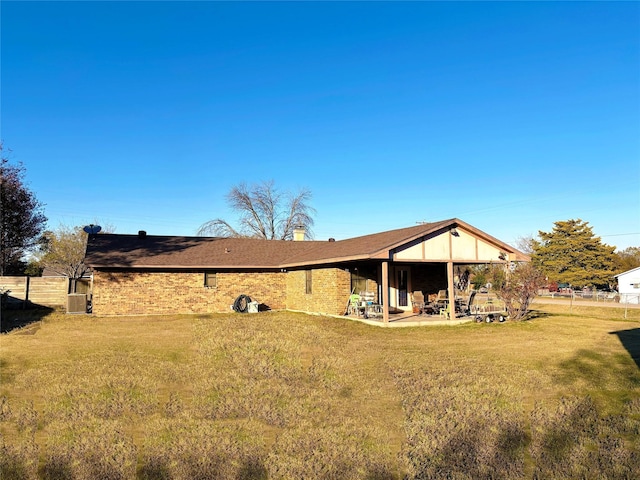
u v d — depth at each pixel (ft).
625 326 58.44
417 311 68.49
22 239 101.71
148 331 52.85
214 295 75.92
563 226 184.75
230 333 50.52
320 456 18.79
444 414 23.80
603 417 23.45
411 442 20.22
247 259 79.41
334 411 24.58
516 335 50.52
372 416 23.76
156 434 21.11
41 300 75.92
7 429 21.85
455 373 32.35
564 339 47.83
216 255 79.41
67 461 18.24
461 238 62.08
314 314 70.44
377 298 70.03
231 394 27.40
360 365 35.24
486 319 61.11
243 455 18.79
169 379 30.96
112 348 41.65
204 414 23.88
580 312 96.89
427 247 59.57
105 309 69.51
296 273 77.66
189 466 17.88
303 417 23.59
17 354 38.73
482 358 37.65
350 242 75.66
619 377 31.19
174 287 73.46
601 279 177.27
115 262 69.72
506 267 64.59
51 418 23.27
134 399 26.25
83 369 33.32
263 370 33.42
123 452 19.13
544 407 24.86
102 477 17.08
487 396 26.78
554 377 31.30
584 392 27.81
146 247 79.56
